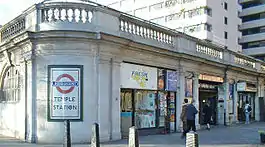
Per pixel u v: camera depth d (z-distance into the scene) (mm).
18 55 14672
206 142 13461
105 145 12039
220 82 22750
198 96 19797
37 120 13016
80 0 13555
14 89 15398
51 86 12867
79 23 12867
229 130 19000
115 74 13898
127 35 14453
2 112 16609
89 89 13000
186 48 18375
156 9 53469
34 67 13219
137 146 8602
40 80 13039
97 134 8930
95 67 13141
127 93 15047
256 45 61625
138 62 15227
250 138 15000
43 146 11820
